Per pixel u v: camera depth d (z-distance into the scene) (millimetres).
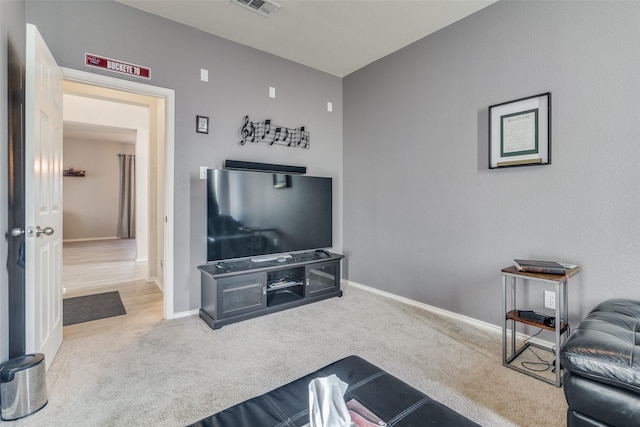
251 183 3070
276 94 3510
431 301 3109
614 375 1200
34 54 1754
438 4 2617
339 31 3029
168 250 2857
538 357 2195
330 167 3992
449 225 2951
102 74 2510
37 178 1825
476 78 2727
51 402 1688
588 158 2143
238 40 3184
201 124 2996
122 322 2797
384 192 3568
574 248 2213
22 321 1936
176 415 1599
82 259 5523
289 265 3125
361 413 1021
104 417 1578
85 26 2439
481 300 2727
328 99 3969
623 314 1651
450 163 2934
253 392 1796
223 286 2715
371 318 2912
